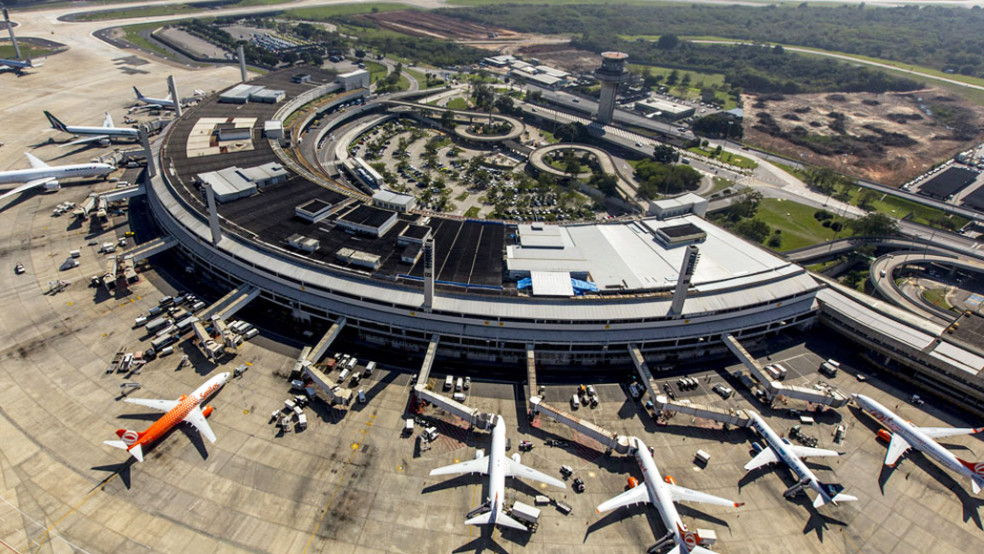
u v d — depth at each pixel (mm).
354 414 102562
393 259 131125
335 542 81188
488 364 119000
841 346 130625
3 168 193375
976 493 94750
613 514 87812
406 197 159500
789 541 85500
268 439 96375
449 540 82562
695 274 133000
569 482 92688
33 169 173500
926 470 99312
